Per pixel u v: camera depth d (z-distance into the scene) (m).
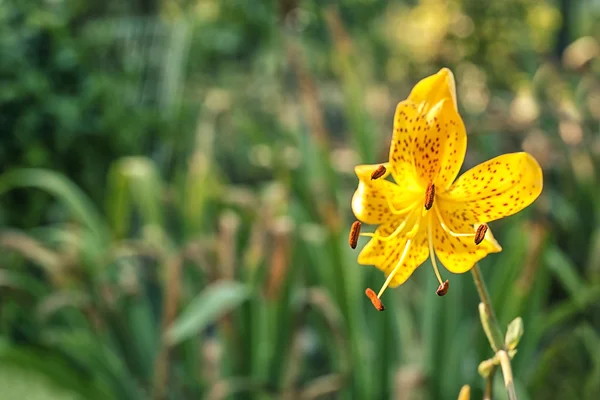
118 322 1.28
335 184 1.35
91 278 1.30
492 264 1.36
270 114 2.25
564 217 1.70
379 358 1.18
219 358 1.25
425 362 1.19
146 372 1.29
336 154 1.91
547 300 1.66
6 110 1.57
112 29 1.89
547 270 1.21
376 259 0.65
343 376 1.17
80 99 1.62
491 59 2.79
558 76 1.84
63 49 1.61
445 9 2.90
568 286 1.29
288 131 1.63
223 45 2.33
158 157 1.81
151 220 1.42
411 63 3.00
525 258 1.18
